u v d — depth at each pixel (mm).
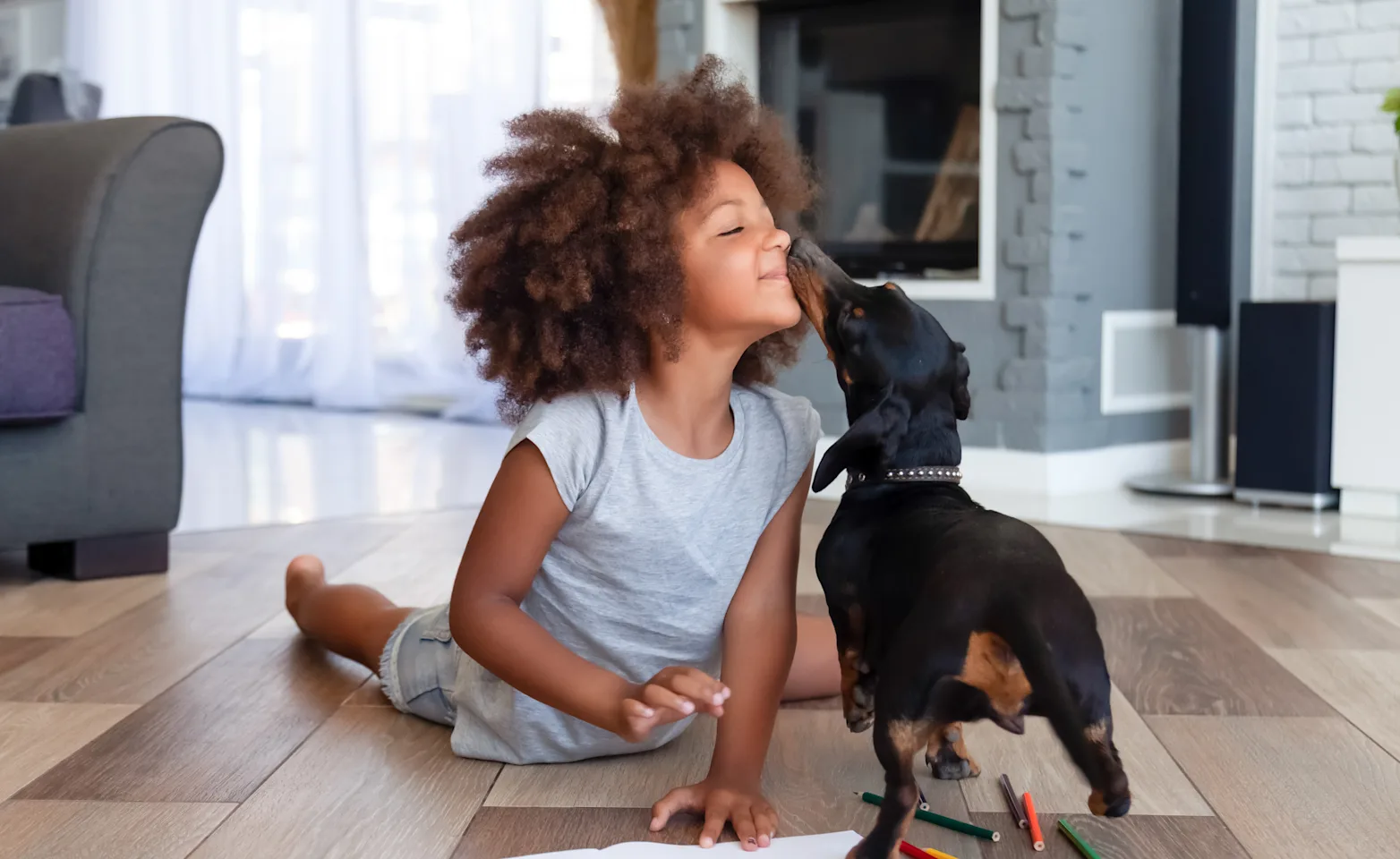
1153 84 3928
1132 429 3965
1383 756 1537
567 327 1322
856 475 1285
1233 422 3982
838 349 1272
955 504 1221
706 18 4219
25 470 2418
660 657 1458
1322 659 1972
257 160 5910
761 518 1431
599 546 1365
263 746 1572
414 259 5441
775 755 1544
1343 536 3023
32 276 2533
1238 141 3877
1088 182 3766
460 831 1312
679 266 1284
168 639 2076
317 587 2000
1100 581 2541
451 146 5215
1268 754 1544
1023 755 1538
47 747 1570
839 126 4148
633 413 1332
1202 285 3619
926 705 1077
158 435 2555
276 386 5969
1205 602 2352
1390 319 3229
